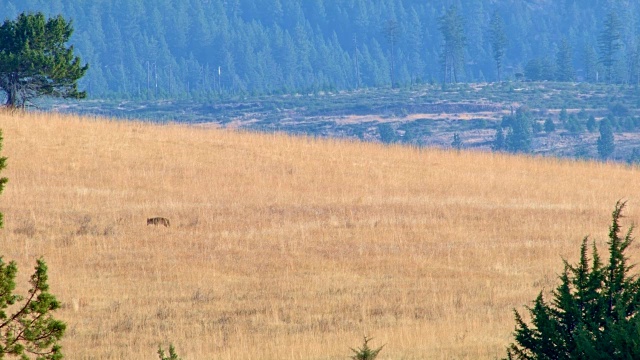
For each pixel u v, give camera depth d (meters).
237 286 101.56
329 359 74.31
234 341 81.69
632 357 52.28
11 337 53.56
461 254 117.19
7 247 113.56
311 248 118.88
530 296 98.00
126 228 125.44
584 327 55.66
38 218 127.75
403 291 99.88
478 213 144.12
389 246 121.25
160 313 91.31
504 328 84.00
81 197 144.00
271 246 119.31
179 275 105.31
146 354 78.06
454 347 76.81
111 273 105.50
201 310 92.62
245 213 138.75
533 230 133.38
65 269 106.38
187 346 80.56
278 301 95.94
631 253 119.31
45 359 54.47
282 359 74.75
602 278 58.31
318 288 101.06
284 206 145.00
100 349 79.44
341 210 143.12
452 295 98.00
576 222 139.75
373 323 87.94
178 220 132.00
